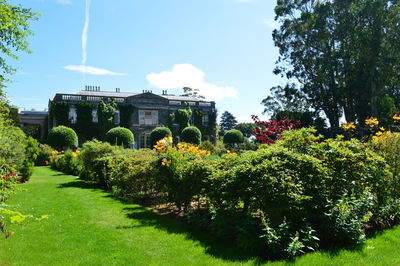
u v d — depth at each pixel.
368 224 5.11
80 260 3.87
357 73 26.91
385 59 25.77
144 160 8.30
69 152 17.30
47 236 4.88
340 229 4.16
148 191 9.34
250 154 5.00
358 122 28.94
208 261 3.73
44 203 7.86
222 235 4.64
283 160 4.52
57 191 10.06
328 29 28.78
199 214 5.73
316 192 4.37
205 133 37.72
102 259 3.88
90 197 8.87
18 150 8.92
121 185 9.12
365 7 25.45
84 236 4.88
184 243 4.48
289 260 3.60
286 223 4.08
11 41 10.53
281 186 3.99
